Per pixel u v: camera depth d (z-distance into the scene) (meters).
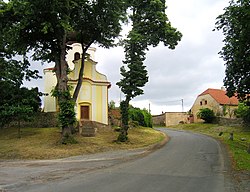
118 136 29.34
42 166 16.58
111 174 12.95
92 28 28.44
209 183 10.79
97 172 13.69
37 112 35.03
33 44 28.39
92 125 33.00
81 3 25.48
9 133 31.62
